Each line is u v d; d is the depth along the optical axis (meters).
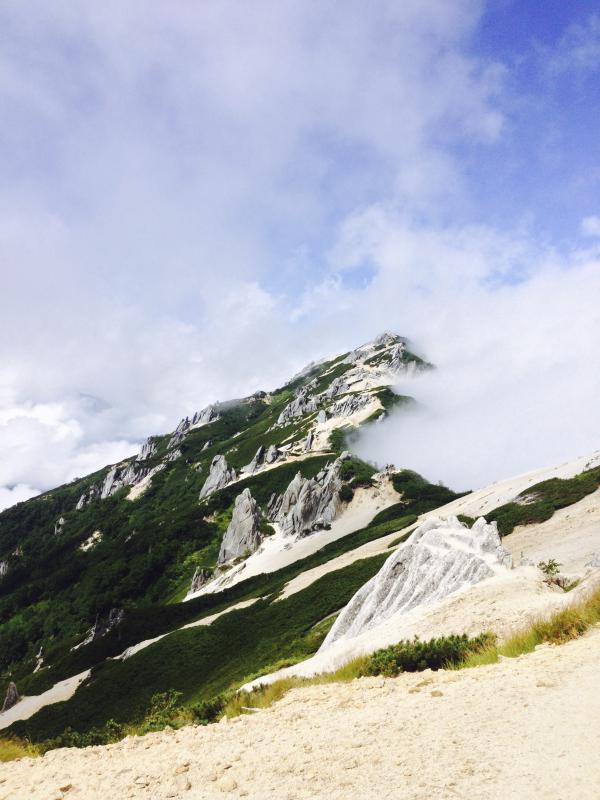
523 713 6.77
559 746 5.45
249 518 153.00
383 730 7.39
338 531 135.00
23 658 145.12
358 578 73.62
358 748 6.80
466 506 104.00
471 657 12.48
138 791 7.01
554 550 54.59
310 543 132.62
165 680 71.06
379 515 136.00
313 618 66.06
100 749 10.44
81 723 70.12
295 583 88.50
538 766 5.09
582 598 13.18
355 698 10.42
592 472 82.06
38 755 12.65
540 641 11.89
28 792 8.04
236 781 6.50
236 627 78.75
